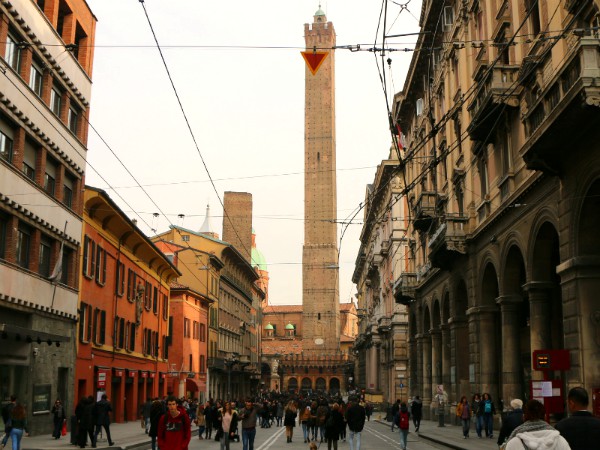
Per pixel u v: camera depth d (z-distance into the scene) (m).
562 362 18.78
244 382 95.62
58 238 31.94
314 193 148.62
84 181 35.72
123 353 44.00
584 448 6.71
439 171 40.44
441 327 39.41
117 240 42.72
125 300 44.75
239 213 109.88
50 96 30.97
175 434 12.41
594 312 18.50
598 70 15.94
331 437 21.78
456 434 30.83
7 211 26.22
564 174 19.81
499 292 27.78
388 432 38.53
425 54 42.00
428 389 45.25
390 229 65.06
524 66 23.17
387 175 64.75
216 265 74.94
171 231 77.50
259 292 115.00
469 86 32.34
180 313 60.53
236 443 30.28
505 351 27.02
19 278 27.25
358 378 114.50
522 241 24.41
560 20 20.42
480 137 28.31
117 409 43.22
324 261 147.88
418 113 46.50
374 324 77.81
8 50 26.59
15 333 24.64
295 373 146.50
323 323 147.00
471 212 31.80
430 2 37.72
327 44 151.38
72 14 33.69
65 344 33.16
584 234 18.83
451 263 35.94
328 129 149.25
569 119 17.27
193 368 63.38
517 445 6.17
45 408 30.56
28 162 29.02
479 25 31.28
